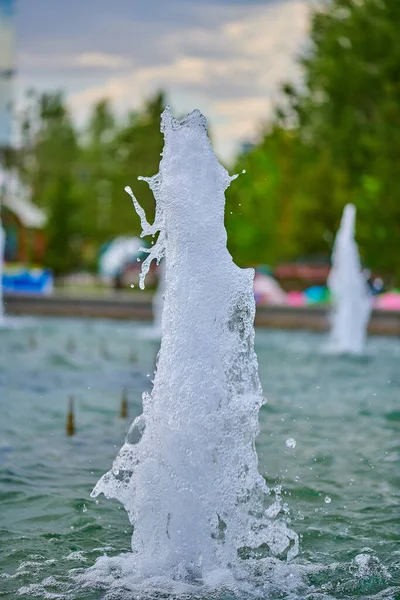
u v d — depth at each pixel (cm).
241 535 829
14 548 849
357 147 5059
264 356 2459
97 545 861
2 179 7044
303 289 4922
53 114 10988
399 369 2194
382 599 748
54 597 735
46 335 2966
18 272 4462
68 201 5828
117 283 5197
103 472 1120
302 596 750
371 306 3400
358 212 4772
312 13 5762
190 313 836
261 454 1214
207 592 750
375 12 5138
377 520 945
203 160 862
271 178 5575
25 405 1595
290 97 5981
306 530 909
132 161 7381
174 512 803
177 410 820
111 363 2255
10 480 1072
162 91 7375
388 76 5019
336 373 2100
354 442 1299
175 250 852
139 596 739
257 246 5544
